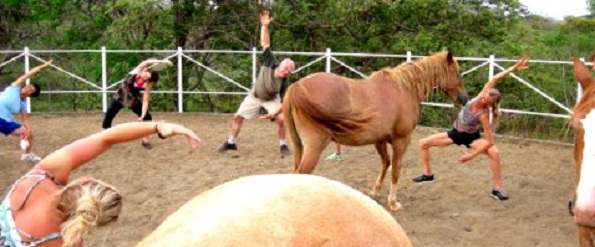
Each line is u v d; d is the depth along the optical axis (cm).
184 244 142
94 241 551
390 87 610
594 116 350
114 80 1695
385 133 606
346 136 590
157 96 1655
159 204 665
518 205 686
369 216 173
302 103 573
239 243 144
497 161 694
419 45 1616
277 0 1692
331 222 162
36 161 837
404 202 689
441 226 611
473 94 1550
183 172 806
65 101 1888
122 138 260
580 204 336
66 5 1764
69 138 1022
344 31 1738
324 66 1719
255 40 1702
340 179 784
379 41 1723
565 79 1538
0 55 1881
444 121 1535
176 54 1303
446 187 753
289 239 151
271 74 857
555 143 1030
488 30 1681
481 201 698
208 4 1677
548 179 806
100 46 1764
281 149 907
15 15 1881
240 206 157
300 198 164
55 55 1866
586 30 2180
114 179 766
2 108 788
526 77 1510
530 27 2005
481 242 570
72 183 231
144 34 1692
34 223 242
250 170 823
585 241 361
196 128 1127
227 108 1756
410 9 1648
